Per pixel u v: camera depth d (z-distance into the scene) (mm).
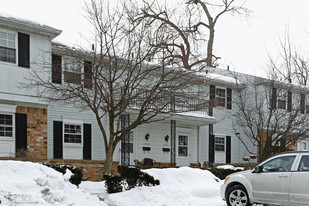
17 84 13781
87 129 16656
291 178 8102
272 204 8406
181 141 20594
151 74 13148
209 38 30250
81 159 16219
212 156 20625
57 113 15844
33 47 14406
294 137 18906
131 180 10945
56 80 14812
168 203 9617
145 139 18781
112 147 12336
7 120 13797
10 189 6805
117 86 13172
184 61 13812
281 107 19578
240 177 9125
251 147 21875
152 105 12602
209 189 11109
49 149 15438
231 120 22375
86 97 12531
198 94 13211
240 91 22047
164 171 11906
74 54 12992
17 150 13680
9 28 13898
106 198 10250
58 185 7871
